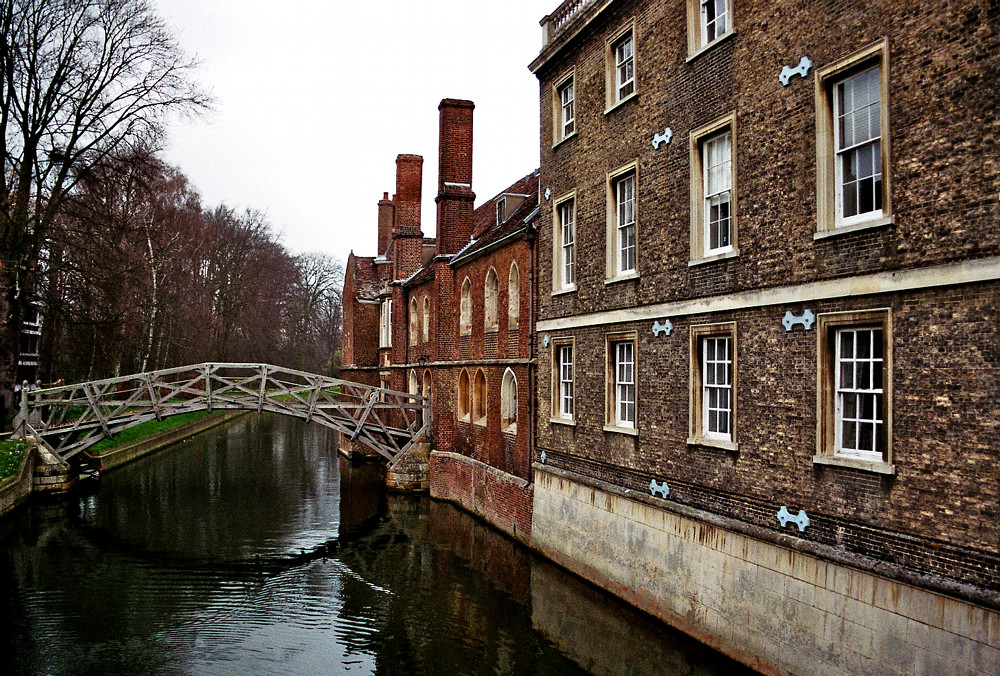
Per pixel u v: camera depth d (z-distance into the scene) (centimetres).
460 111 2402
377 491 2447
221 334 5209
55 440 2467
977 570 671
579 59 1462
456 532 1844
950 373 701
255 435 4469
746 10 980
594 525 1341
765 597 909
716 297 1021
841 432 834
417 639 1154
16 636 1172
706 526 1025
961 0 695
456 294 2350
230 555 1664
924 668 706
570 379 1520
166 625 1223
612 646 1082
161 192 3875
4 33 2220
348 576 1485
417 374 2812
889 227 763
